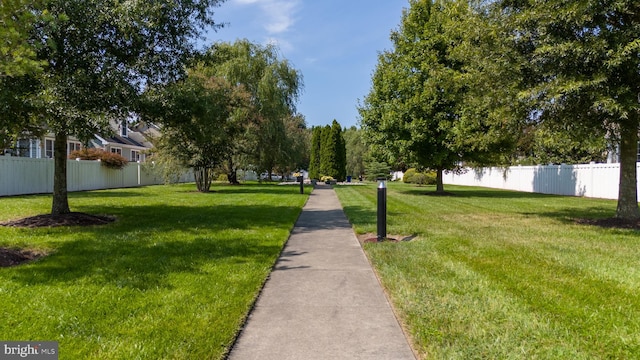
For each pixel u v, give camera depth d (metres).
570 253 6.46
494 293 4.47
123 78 8.30
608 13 7.59
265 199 17.02
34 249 6.43
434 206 14.47
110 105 8.23
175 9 9.13
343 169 50.09
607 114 7.96
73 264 5.53
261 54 28.69
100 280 4.82
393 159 20.27
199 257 6.09
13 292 4.34
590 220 10.30
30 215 10.02
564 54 7.37
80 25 7.84
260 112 27.25
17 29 5.25
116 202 14.36
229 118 20.33
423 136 18.22
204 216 10.87
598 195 18.77
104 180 23.59
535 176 23.77
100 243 6.95
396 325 3.76
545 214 12.00
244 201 15.92
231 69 26.80
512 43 8.52
